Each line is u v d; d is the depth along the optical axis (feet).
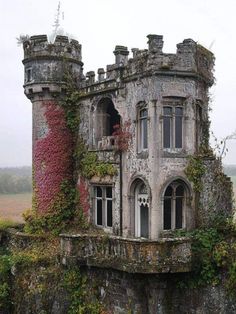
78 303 74.33
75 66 90.38
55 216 87.51
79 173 87.97
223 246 67.00
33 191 89.92
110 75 79.00
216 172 75.31
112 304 72.02
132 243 65.00
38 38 87.20
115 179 77.87
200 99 74.28
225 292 63.67
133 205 74.49
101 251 70.74
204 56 74.69
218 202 75.25
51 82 86.79
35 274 78.59
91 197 84.58
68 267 75.61
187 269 65.10
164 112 70.79
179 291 68.85
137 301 68.13
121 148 75.77
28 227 89.40
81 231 84.12
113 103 78.79
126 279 69.26
